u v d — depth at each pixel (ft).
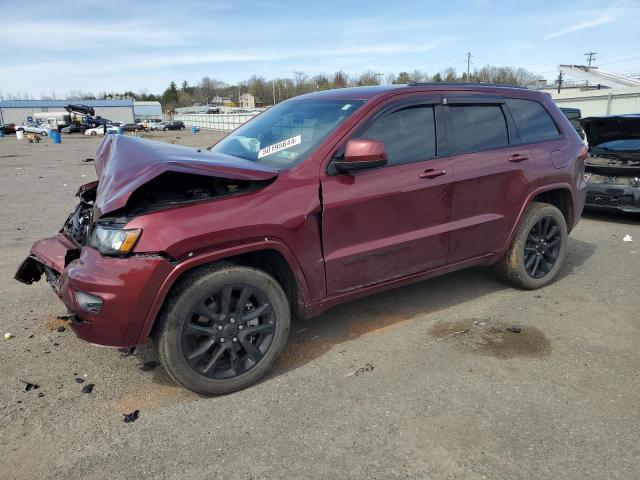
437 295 15.46
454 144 13.24
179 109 431.84
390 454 8.49
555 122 15.83
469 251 13.84
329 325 13.52
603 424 9.13
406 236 12.37
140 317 9.39
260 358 10.65
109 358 12.00
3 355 12.12
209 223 9.64
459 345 12.23
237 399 10.25
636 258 19.10
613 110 100.73
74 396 10.43
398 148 12.28
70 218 13.62
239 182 10.57
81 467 8.39
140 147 11.10
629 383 10.45
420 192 12.35
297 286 11.07
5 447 8.89
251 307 10.65
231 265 10.14
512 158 14.17
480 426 9.15
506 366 11.21
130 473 8.22
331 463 8.32
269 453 8.60
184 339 9.82
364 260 11.78
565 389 10.27
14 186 42.80
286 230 10.44
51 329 13.60
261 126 13.99
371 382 10.69
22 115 299.58
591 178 25.67
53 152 91.76
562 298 15.11
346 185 11.27
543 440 8.73
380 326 13.41
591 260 18.92
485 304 14.69
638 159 24.16
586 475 7.90
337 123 11.82
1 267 18.98
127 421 9.57
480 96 14.05
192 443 8.91
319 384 10.69
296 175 10.87
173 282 9.47
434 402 9.91
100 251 9.59
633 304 14.60
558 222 15.72
